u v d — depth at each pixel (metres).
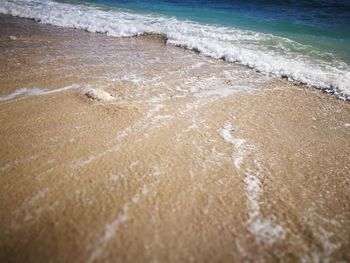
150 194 3.00
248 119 4.55
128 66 6.25
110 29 9.03
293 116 4.73
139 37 8.60
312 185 3.35
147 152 3.61
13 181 3.01
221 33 9.11
